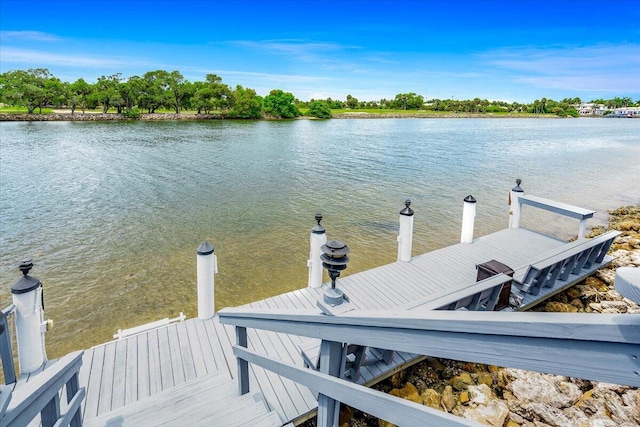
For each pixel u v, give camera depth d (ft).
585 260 19.56
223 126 169.89
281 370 6.73
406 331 3.90
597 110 417.69
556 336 2.60
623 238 29.96
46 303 20.76
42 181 52.37
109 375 11.88
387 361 12.44
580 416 11.43
